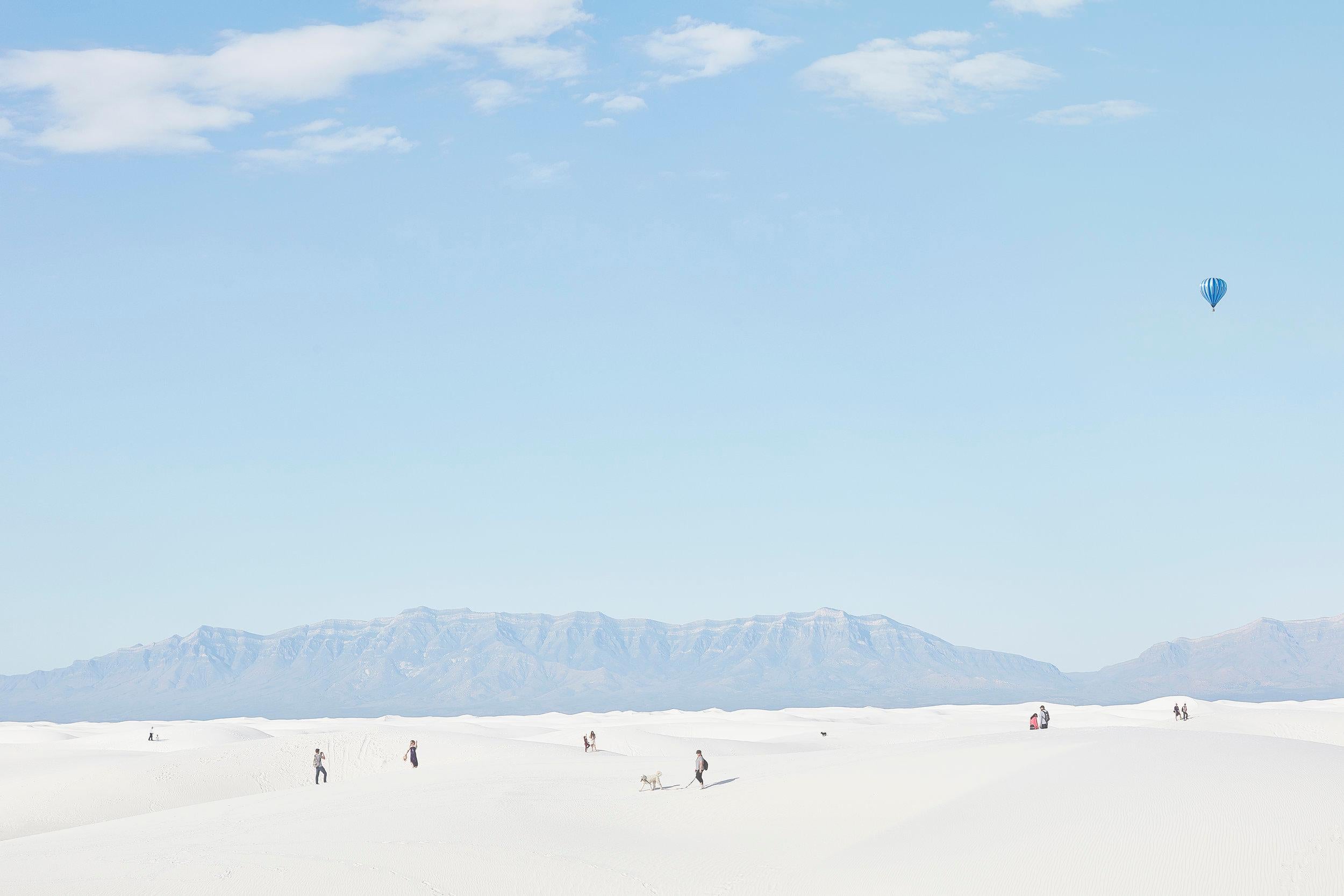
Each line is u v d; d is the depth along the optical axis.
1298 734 87.31
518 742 78.50
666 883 33.03
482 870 34.31
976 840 32.06
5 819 61.62
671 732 114.00
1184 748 39.31
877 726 117.81
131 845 41.28
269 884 33.62
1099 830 30.77
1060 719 134.12
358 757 73.19
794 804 40.62
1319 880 26.11
